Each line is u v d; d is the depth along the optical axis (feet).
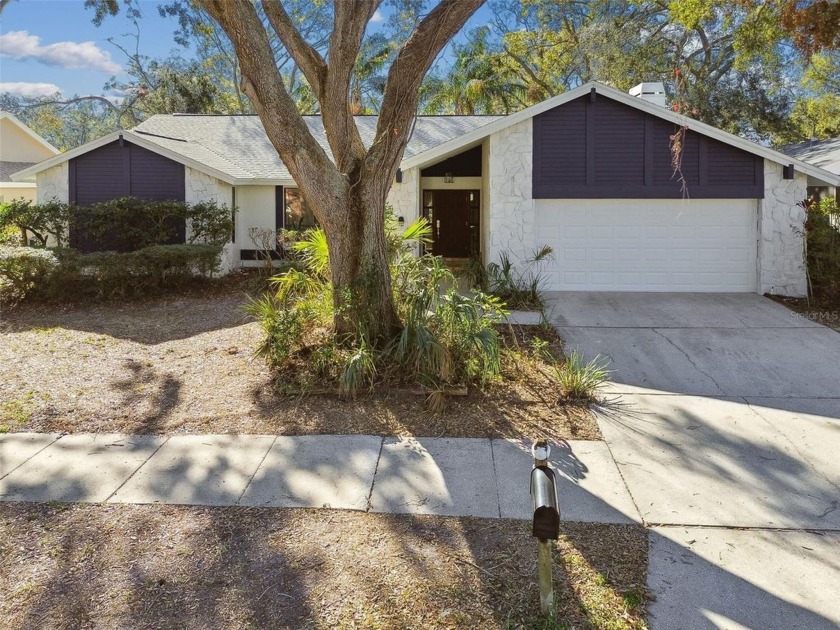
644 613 10.06
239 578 10.96
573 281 41.45
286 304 25.21
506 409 19.48
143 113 102.17
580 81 88.63
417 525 12.83
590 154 40.32
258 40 19.61
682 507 13.62
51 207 43.06
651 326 31.63
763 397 21.13
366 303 22.25
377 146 21.62
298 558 11.59
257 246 51.24
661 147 40.01
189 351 26.53
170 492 14.28
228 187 49.49
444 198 56.95
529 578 10.92
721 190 39.93
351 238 22.38
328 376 21.01
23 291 37.40
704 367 24.73
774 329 30.81
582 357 26.05
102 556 11.65
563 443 17.20
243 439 17.33
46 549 11.86
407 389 20.35
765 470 15.51
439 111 97.35
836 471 15.42
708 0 53.01
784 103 77.10
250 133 59.52
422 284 24.43
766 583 10.87
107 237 45.16
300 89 93.25
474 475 15.24
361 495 14.19
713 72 79.92
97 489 14.42
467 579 10.91
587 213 41.06
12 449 16.63
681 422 18.83
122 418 18.84
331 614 10.00
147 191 47.32
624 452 16.62
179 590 10.63
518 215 40.93
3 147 76.95
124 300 38.47
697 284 41.14
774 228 39.73
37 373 23.27
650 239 41.04
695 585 10.80
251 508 13.53
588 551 11.80
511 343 27.91
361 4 20.68
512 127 40.52
